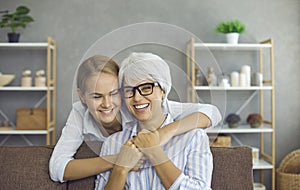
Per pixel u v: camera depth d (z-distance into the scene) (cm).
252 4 369
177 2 365
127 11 364
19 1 360
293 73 371
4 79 335
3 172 149
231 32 341
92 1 363
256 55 368
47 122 328
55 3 362
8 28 358
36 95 363
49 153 155
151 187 134
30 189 147
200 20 366
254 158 344
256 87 336
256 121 343
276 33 370
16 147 158
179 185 130
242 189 148
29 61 361
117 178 133
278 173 319
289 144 372
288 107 372
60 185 148
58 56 362
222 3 367
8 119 361
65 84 362
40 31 361
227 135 368
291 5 371
